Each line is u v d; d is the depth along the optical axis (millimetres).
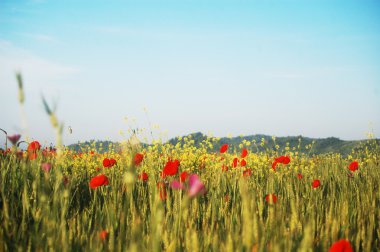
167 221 2602
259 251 1706
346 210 3191
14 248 2271
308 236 1443
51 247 1871
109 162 4258
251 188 4223
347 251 1578
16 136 2533
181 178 2398
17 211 2939
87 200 4039
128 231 2346
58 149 1104
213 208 3068
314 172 6660
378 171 6574
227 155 7094
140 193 3854
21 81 1234
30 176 3453
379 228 3035
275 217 2365
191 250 2152
